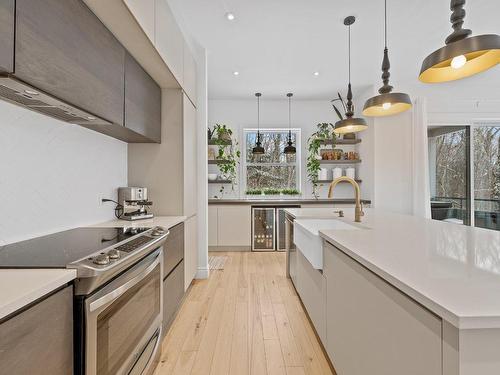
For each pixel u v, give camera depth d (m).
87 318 0.98
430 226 2.01
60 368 0.90
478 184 4.80
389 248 1.30
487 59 1.59
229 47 3.44
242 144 5.53
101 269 1.00
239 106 5.52
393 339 0.97
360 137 5.25
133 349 1.38
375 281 1.10
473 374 0.66
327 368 1.78
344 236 1.60
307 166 5.46
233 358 1.89
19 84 1.07
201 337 2.15
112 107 1.74
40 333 0.80
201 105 3.50
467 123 4.77
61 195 1.77
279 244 4.96
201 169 3.52
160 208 2.75
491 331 0.66
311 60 3.79
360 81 4.57
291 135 5.61
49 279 0.86
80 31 1.39
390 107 2.52
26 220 1.49
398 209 4.71
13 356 0.71
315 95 5.24
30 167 1.52
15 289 0.77
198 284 3.29
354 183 2.36
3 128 1.36
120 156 2.57
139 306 1.46
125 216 2.40
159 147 2.75
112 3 1.45
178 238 2.49
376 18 2.83
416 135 4.58
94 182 2.14
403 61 3.86
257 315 2.50
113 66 1.75
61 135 1.76
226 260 4.36
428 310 0.78
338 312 1.55
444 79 1.77
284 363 1.84
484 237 1.56
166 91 2.77
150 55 2.04
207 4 2.59
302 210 3.37
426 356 0.79
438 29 3.04
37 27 1.09
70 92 1.31
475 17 2.83
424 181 4.51
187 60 2.92
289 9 2.67
